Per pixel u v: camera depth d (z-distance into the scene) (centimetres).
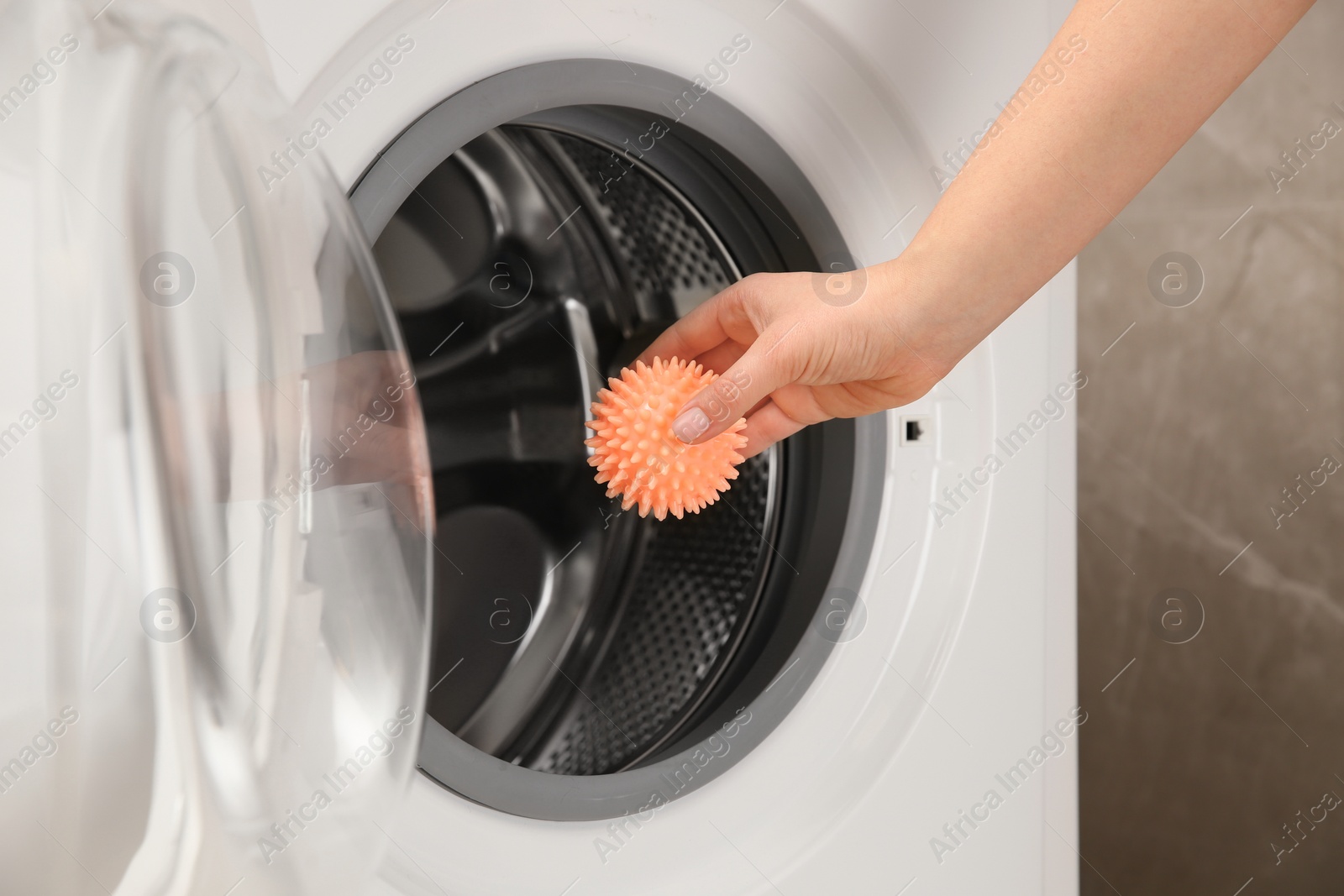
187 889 29
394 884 43
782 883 54
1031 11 58
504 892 46
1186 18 42
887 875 57
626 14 48
